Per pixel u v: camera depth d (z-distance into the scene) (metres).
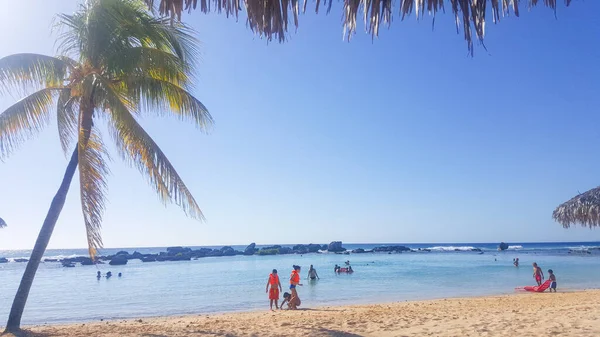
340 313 14.67
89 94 9.77
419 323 10.92
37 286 32.81
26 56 9.80
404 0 3.16
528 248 116.81
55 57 10.38
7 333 9.48
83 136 9.97
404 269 44.81
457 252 96.31
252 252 96.06
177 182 10.02
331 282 31.84
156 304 22.27
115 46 10.12
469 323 10.48
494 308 15.09
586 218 10.24
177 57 10.93
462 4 3.02
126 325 12.50
